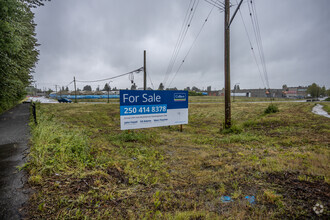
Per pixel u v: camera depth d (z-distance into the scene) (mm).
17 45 9523
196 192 3818
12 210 2678
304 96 111500
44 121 10258
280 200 3227
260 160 5727
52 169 4020
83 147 5625
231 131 11906
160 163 5926
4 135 7801
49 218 2562
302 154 6043
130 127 11047
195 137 10859
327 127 11320
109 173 4426
